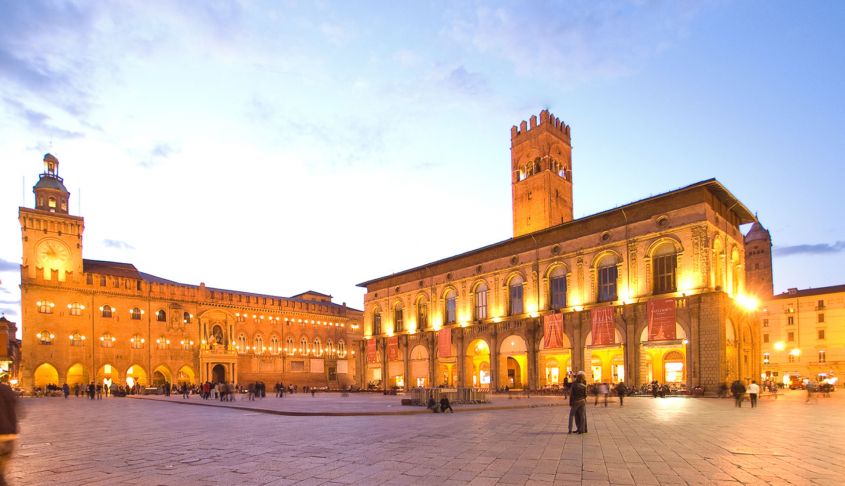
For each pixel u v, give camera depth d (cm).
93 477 1306
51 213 8969
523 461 1452
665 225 5447
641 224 5659
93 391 6844
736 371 5253
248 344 10812
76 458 1608
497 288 7219
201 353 10062
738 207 5738
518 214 9288
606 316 5703
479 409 3541
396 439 1959
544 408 3700
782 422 2489
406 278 8919
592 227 6141
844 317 10162
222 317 10562
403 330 8919
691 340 5028
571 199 9312
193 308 10244
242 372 10638
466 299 7706
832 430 2148
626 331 5531
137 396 7481
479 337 7262
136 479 1273
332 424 2633
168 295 9962
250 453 1658
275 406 4162
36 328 8556
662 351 5669
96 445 1917
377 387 9100
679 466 1369
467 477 1249
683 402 4131
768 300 11150
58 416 3522
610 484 1167
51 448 1850
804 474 1266
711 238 5184
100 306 9206
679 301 5159
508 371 7462
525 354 6681
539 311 6594
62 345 8750
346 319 12525
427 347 8188
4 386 792
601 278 6041
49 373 8681
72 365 8800
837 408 3466
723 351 4850
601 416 2870
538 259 6694
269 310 11219
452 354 7675
